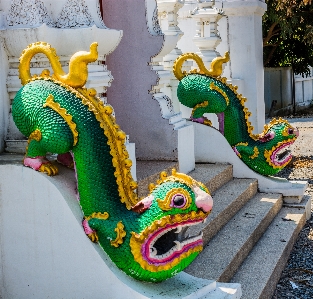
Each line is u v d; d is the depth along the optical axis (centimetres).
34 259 351
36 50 359
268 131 695
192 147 656
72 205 340
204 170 659
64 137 333
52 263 346
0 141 404
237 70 999
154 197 324
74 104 342
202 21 823
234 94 695
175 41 630
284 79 2175
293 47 2069
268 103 2064
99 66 444
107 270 330
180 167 617
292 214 659
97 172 339
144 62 609
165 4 683
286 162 704
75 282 341
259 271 467
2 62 402
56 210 340
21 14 400
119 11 609
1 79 402
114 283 329
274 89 2105
